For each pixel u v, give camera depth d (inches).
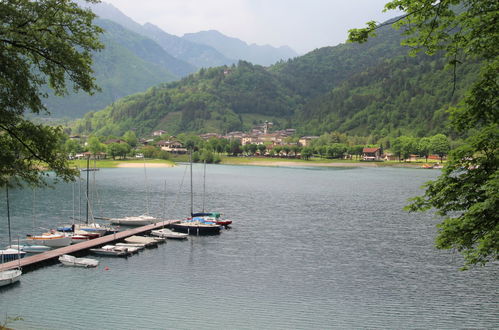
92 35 1011.3
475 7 767.1
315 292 1777.8
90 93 1042.1
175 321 1498.5
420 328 1457.9
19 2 902.4
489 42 768.3
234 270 2074.3
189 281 1905.8
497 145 809.5
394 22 791.1
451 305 1644.9
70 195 4803.2
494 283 1882.4
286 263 2187.5
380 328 1456.7
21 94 924.0
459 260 2236.7
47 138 1018.7
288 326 1467.8
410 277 1966.0
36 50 950.4
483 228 796.0
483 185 784.3
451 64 838.5
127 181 6643.7
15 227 2992.1
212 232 2913.4
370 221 3403.1
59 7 943.7
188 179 7185.0
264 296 1731.1
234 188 5925.2
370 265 2154.3
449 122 873.5
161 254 2363.4
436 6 764.6
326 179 7519.7
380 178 7785.4
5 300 1676.9
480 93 816.9
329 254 2369.6
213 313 1568.7
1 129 976.9
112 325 1464.1
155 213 3779.5
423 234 2896.2
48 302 1660.9
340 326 1469.0
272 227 3142.2
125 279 1934.1
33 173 1071.0
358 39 797.2
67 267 2105.1
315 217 3592.5
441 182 863.7
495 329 1454.2
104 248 2369.6
